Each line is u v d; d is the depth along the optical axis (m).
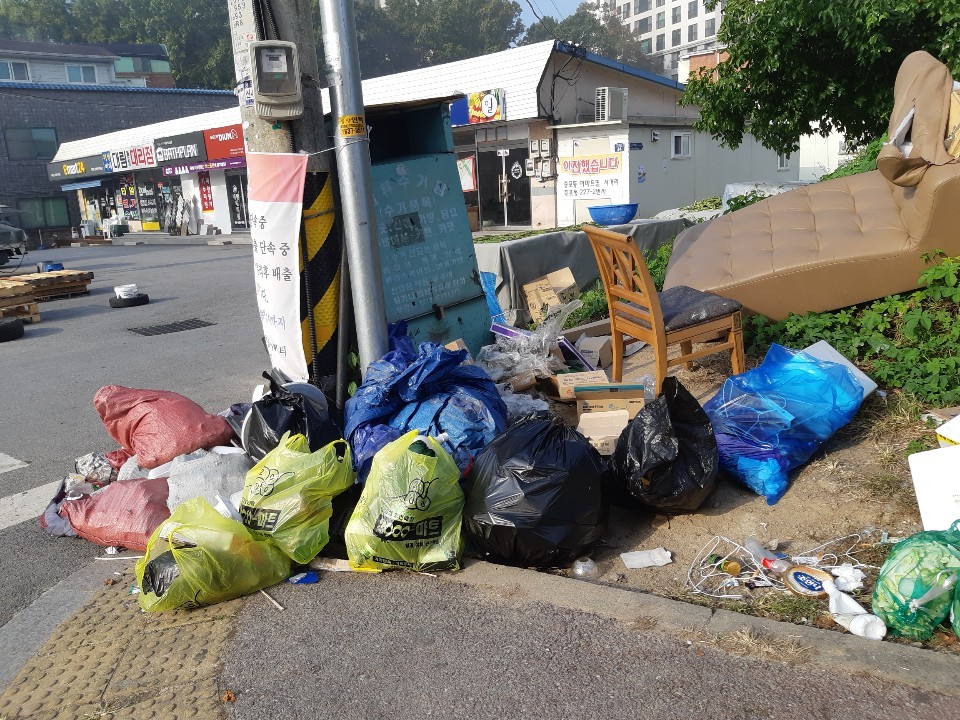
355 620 3.13
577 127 19.39
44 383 7.66
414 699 2.63
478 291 6.17
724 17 9.82
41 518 4.47
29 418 6.51
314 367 5.06
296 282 4.89
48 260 23.92
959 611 2.59
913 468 3.23
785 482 3.81
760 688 2.51
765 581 3.15
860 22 8.52
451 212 5.98
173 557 3.32
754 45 9.54
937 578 2.62
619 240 4.55
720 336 5.59
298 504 3.47
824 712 2.39
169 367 8.01
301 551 3.48
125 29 52.19
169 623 3.25
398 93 21.97
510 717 2.51
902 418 4.28
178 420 4.57
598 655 2.76
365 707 2.61
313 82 4.89
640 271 4.50
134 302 12.22
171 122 28.80
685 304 4.84
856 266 5.25
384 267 5.39
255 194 4.86
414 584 3.37
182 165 28.19
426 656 2.85
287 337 5.01
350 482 3.71
